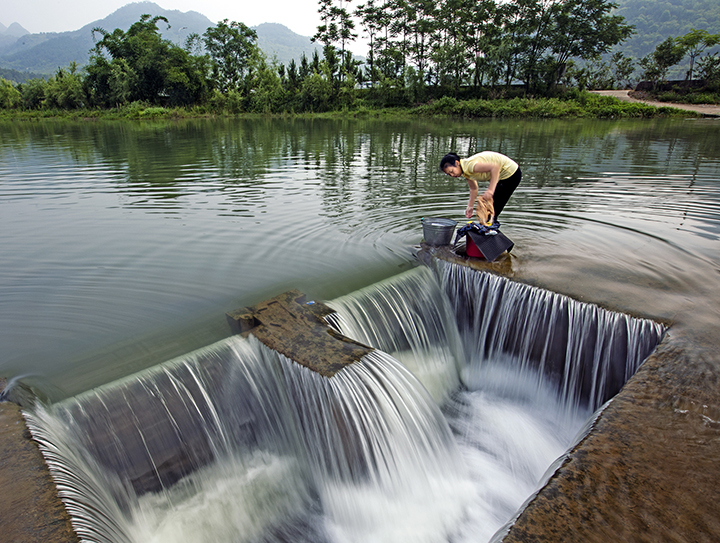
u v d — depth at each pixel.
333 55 64.25
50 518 2.24
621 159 14.41
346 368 3.64
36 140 23.08
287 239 7.00
